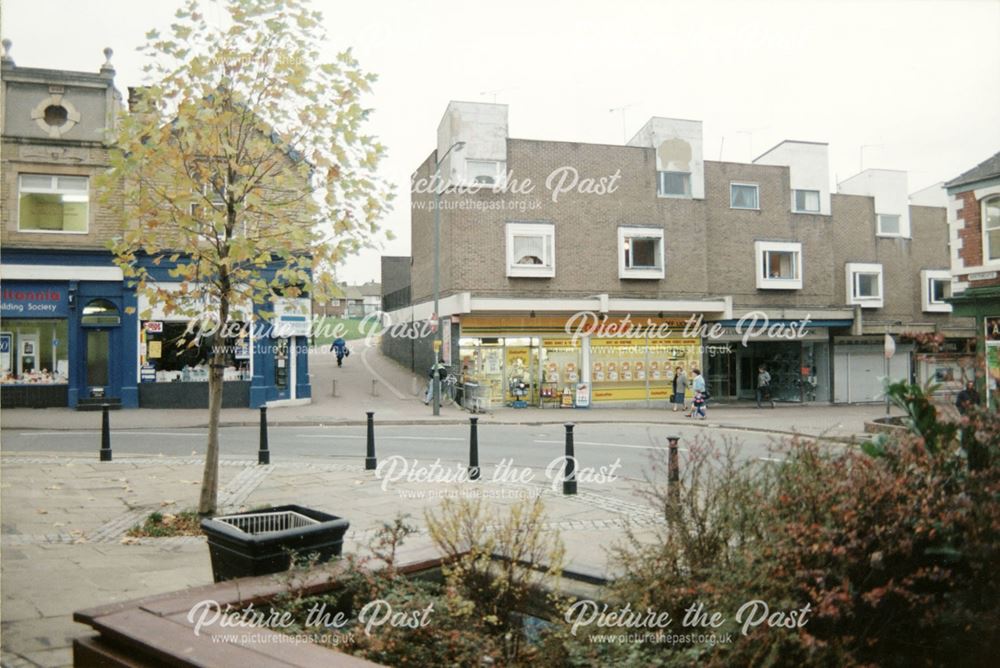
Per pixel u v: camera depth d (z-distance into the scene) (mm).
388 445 15594
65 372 22062
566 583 4668
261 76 7633
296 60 7551
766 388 30562
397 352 38031
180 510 8625
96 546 7035
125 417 20203
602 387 27531
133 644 3297
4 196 21266
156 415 20766
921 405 3877
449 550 4480
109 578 5926
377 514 8477
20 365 21750
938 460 3625
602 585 4531
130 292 22188
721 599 3346
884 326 31547
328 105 7625
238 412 21984
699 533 3850
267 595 3963
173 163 7316
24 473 11195
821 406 30594
